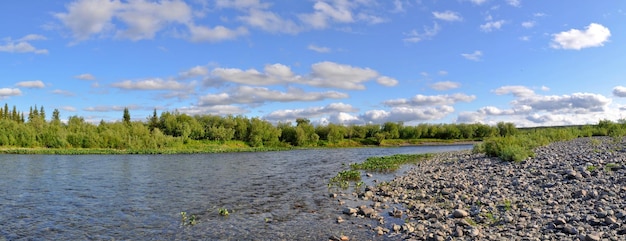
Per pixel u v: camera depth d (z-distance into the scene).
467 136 154.50
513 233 12.60
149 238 14.50
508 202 16.67
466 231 13.02
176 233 15.11
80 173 37.91
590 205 14.91
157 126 120.56
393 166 40.69
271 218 17.28
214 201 21.69
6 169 41.94
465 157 43.22
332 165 46.47
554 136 59.16
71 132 95.88
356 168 40.69
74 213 18.80
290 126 134.38
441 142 146.00
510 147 33.88
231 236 14.54
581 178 19.69
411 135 151.50
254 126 123.12
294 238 14.06
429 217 15.95
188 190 25.92
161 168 44.09
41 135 92.19
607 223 12.23
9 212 19.09
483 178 24.42
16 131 90.19
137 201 21.84
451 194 20.27
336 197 22.28
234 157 68.38
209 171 40.06
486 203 17.03
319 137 137.25
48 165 48.16
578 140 55.72
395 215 16.64
